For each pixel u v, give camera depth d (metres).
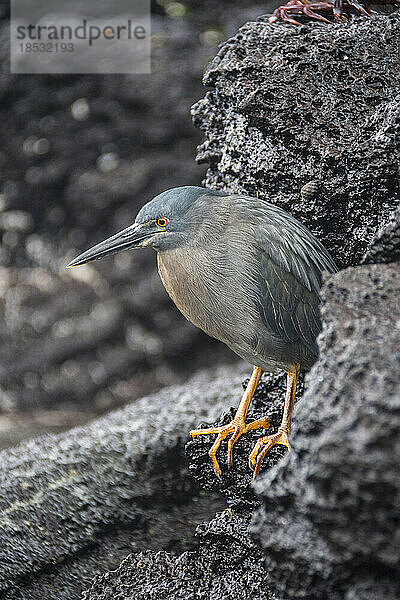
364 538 4.71
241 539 7.46
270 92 7.81
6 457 10.59
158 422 10.61
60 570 9.38
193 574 7.70
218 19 17.03
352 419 4.57
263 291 7.05
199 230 7.07
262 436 7.69
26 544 9.40
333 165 7.62
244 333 7.25
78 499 9.71
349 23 8.26
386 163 7.34
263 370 7.77
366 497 4.54
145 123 16.92
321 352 5.28
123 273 17.33
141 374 17.52
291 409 7.36
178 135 16.89
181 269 7.16
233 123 8.14
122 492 9.74
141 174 16.97
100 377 17.48
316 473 4.67
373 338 4.98
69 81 17.09
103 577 8.34
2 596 9.27
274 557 5.43
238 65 8.02
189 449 7.87
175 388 12.46
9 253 18.42
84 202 17.47
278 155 7.80
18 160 17.75
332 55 7.96
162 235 7.12
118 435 10.40
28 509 9.65
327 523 4.81
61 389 17.64
